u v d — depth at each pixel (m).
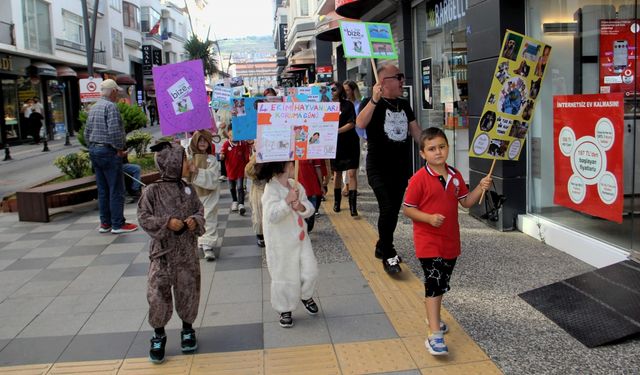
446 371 3.51
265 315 4.52
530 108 4.45
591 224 5.55
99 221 8.56
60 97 33.22
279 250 4.19
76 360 3.82
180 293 3.82
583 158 5.57
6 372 3.66
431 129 3.75
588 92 5.57
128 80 41.78
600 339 3.73
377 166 5.35
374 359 3.70
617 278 4.40
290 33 32.38
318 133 4.24
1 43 24.20
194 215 3.82
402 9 10.51
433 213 3.66
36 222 8.56
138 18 49.25
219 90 9.87
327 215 8.25
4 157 20.58
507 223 6.64
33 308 4.84
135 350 3.96
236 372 3.60
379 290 4.96
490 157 4.43
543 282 4.91
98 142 7.32
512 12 6.31
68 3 32.72
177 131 5.58
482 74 6.74
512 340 3.87
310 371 3.57
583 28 5.60
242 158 8.61
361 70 15.48
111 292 5.21
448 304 4.52
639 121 4.97
